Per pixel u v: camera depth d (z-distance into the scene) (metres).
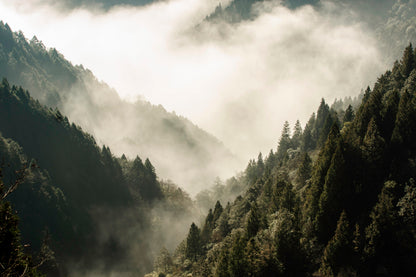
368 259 47.16
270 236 56.31
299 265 52.50
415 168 53.44
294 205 65.50
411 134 57.66
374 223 48.22
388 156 57.69
